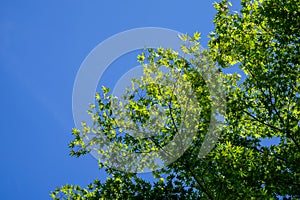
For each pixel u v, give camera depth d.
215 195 9.81
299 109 11.09
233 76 11.52
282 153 11.04
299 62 11.29
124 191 10.27
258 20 11.91
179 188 10.18
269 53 11.59
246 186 9.95
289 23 11.38
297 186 9.91
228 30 12.09
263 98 11.33
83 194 10.49
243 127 11.97
